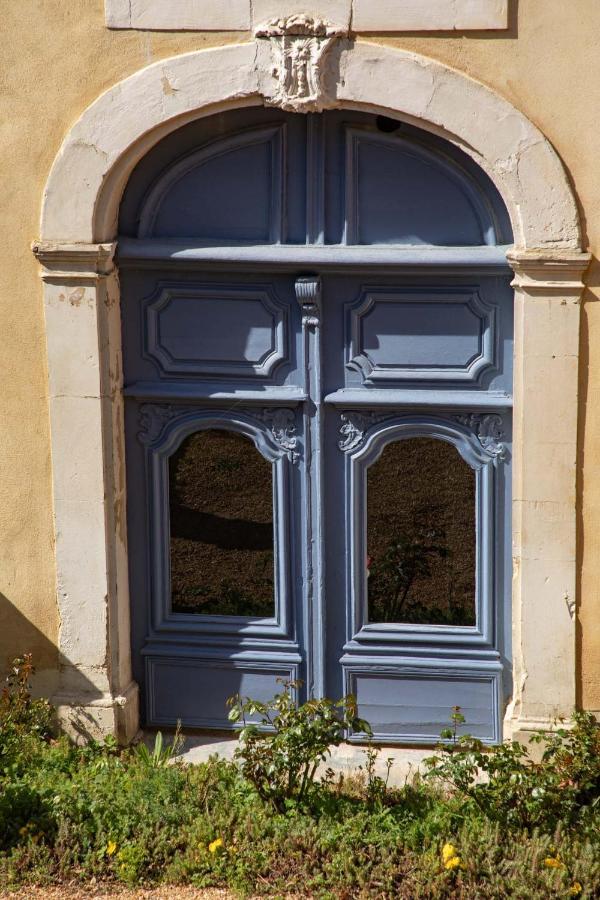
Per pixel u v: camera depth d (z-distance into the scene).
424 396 7.90
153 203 7.93
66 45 7.51
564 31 7.16
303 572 8.23
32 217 7.73
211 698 8.45
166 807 7.36
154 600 8.36
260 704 7.58
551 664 7.84
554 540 7.70
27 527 8.11
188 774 7.73
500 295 7.76
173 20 7.41
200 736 8.44
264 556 8.31
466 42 7.24
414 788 7.63
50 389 7.90
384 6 7.23
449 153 7.64
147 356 8.11
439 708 8.28
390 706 8.33
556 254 7.34
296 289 7.79
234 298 7.98
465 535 8.12
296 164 7.79
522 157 7.30
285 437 8.10
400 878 6.86
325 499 8.15
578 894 6.73
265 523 8.27
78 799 7.38
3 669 8.31
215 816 7.29
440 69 7.27
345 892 6.76
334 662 8.34
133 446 8.21
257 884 6.85
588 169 7.28
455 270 7.68
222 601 8.41
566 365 7.50
